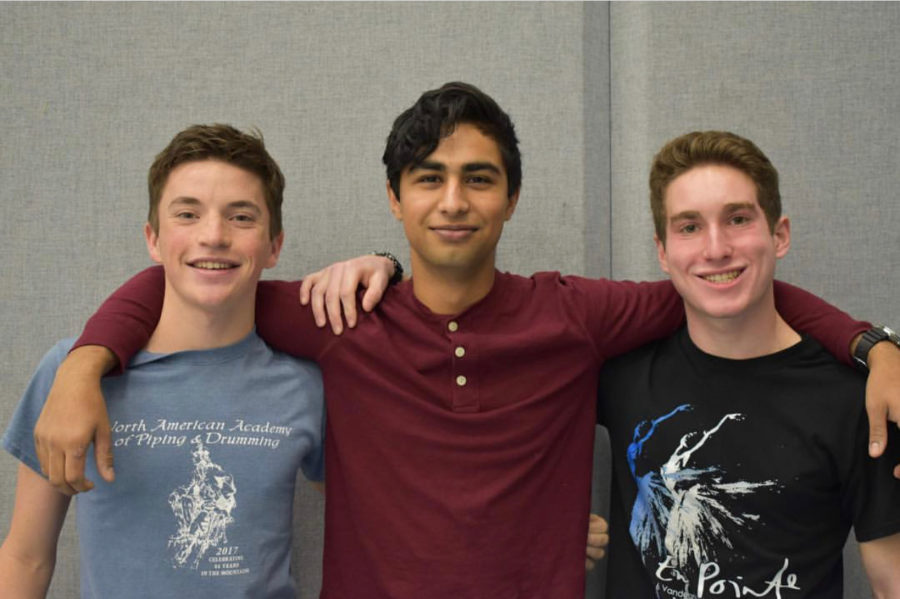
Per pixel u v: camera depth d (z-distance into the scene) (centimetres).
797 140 131
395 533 95
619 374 104
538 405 99
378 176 132
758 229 92
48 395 91
